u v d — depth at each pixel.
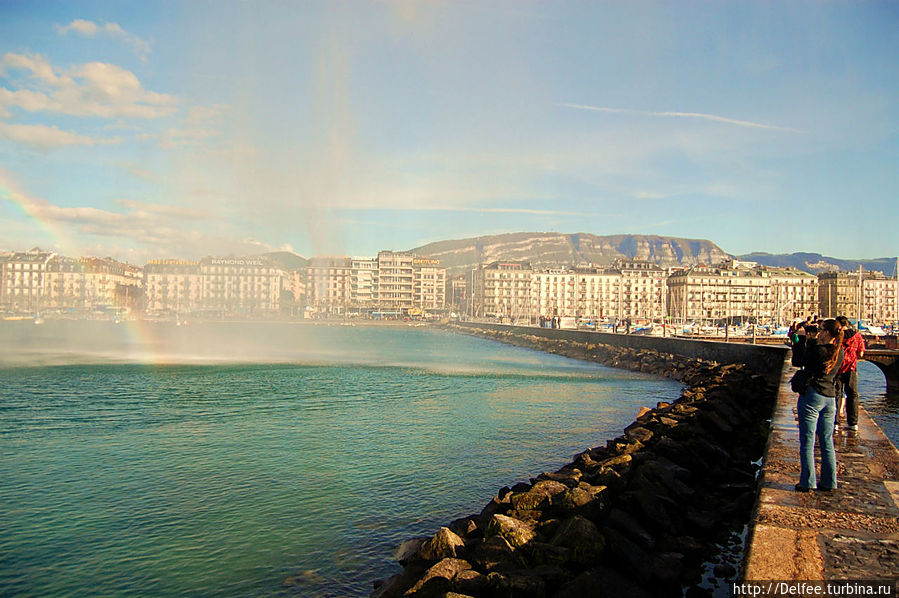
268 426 37.31
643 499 17.34
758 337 117.31
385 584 15.54
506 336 154.00
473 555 14.74
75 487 24.97
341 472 26.97
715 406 33.34
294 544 19.23
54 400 47.62
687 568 15.10
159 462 28.72
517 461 28.95
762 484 13.96
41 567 17.91
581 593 12.95
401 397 50.22
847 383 19.94
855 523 11.52
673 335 134.62
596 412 42.94
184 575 17.33
